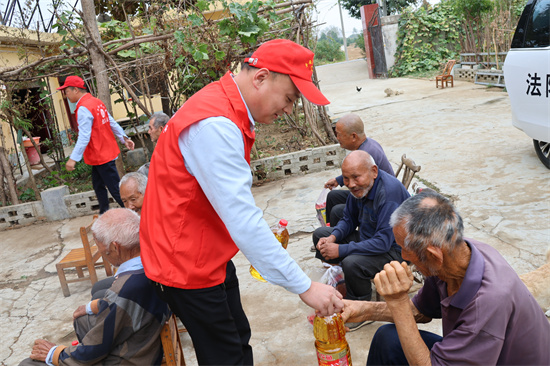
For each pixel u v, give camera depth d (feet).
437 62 65.51
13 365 11.86
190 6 24.98
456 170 21.18
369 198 10.93
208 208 6.62
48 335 13.19
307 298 6.51
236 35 23.79
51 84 45.16
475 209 16.75
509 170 20.13
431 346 7.16
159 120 16.90
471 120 30.58
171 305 7.03
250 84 6.68
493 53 44.62
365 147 12.85
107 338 7.54
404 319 6.31
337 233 11.93
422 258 5.94
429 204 5.92
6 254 20.38
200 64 24.80
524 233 14.38
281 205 20.80
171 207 6.57
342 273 11.96
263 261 6.23
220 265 6.86
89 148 19.85
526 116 19.54
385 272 6.28
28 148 36.94
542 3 18.52
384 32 67.97
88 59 27.04
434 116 33.83
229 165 6.16
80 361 7.67
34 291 16.21
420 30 66.59
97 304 8.43
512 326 5.72
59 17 23.48
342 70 85.35
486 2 47.88
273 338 11.41
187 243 6.59
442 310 6.27
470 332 5.66
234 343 7.32
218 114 6.28
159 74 27.78
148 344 7.84
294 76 6.58
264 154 27.55
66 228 22.79
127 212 8.25
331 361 7.55
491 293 5.62
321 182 23.24
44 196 23.95
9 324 14.07
